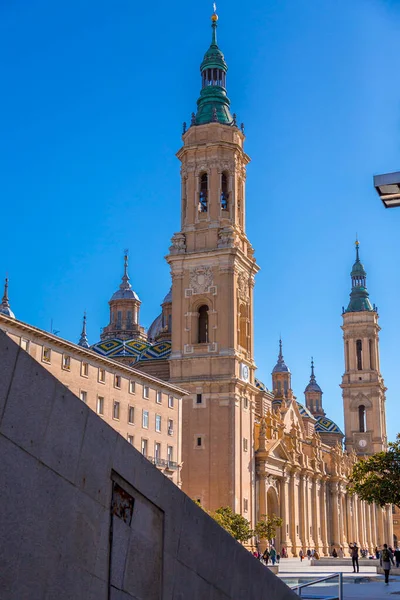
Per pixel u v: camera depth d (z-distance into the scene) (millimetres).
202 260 105312
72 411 12953
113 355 120250
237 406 100938
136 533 14711
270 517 102375
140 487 14789
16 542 11734
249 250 110938
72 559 12898
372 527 182250
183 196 110312
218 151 108688
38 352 71750
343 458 162000
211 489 97938
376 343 193625
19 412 11836
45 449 12352
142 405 87562
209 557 16891
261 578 18828
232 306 102938
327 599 21062
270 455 109312
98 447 13594
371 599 35094
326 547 141375
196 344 103188
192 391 101250
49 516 12406
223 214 107750
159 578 15305
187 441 100000
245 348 106688
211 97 113688
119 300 148125
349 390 190375
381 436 187250
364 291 196500
